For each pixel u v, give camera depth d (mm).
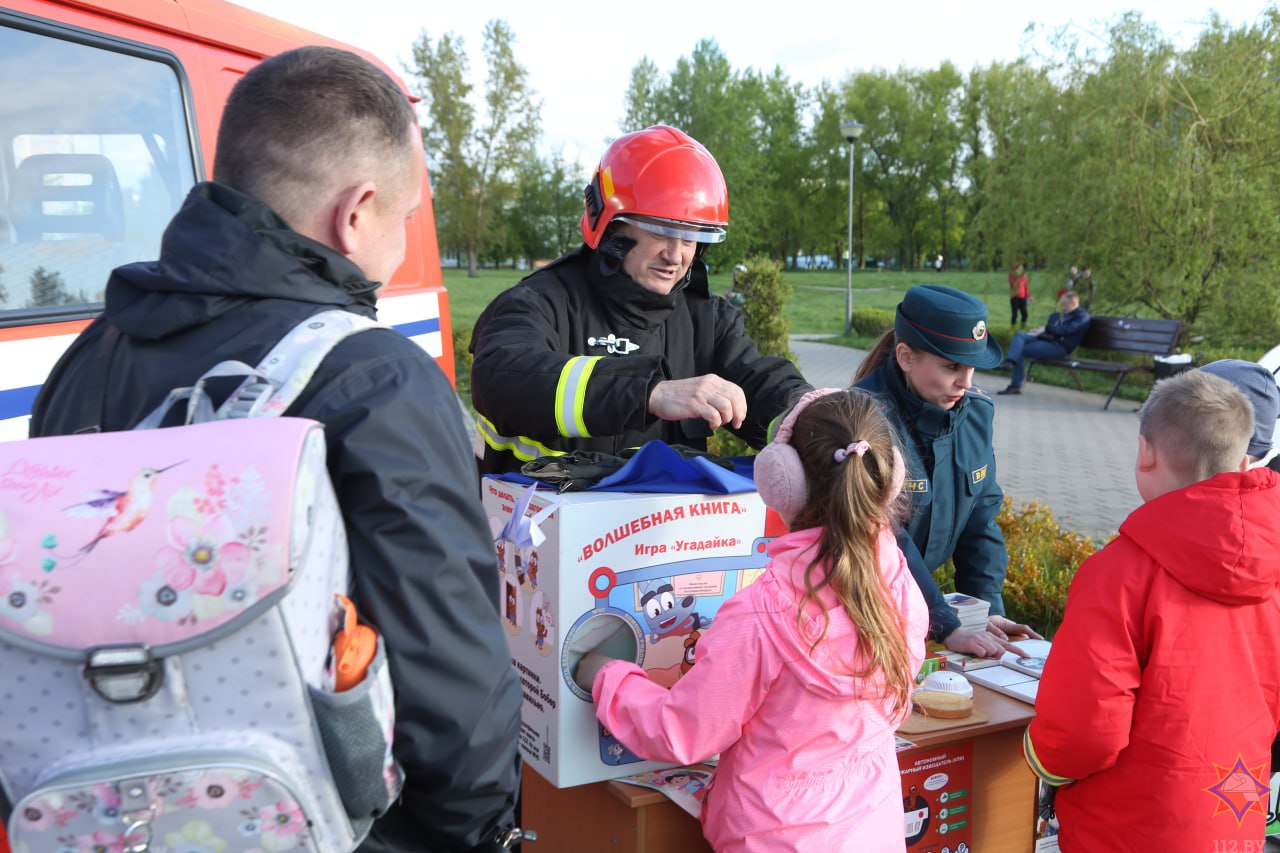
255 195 1313
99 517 993
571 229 72000
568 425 1971
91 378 1311
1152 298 15531
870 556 1779
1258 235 14352
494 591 1298
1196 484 2045
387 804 1180
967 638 2623
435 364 1323
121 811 1022
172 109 3553
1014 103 17734
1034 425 11906
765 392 2588
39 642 979
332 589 1122
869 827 1761
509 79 56094
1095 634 2020
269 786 1038
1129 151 15008
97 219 3193
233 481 1017
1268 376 3023
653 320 2557
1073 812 2195
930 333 2609
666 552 1915
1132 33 15188
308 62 1328
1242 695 2053
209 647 1013
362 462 1159
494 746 1250
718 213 2434
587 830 2156
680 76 63875
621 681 1830
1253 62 14492
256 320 1253
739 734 1775
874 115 76438
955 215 72875
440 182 56438
